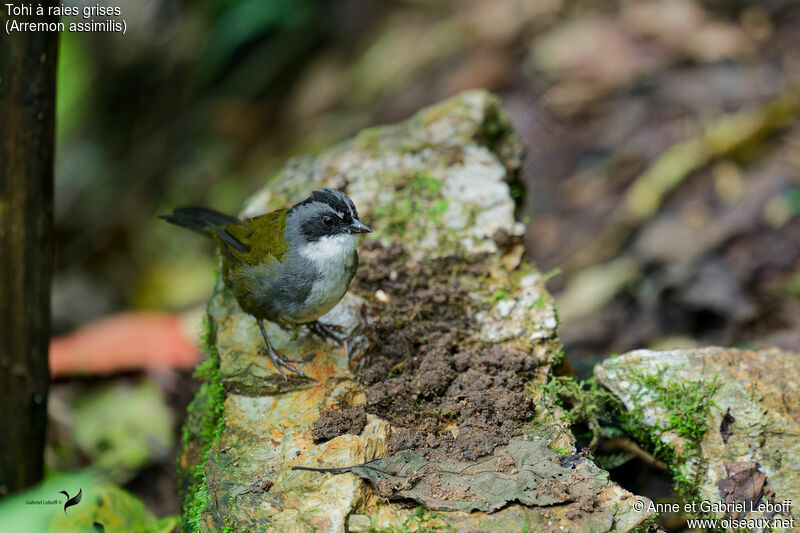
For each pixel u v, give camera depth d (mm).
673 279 11875
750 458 7113
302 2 19094
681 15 15586
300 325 7996
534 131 14883
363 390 7465
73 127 19875
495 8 17281
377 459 6547
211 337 8547
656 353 7770
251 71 19312
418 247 8734
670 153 13594
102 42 19469
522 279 8461
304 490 6297
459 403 7129
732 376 7566
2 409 8922
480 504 6082
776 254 11812
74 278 17516
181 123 19312
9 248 8461
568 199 13922
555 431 6867
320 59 19000
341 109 17844
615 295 12141
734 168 13188
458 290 8352
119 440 11203
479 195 9125
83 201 19016
